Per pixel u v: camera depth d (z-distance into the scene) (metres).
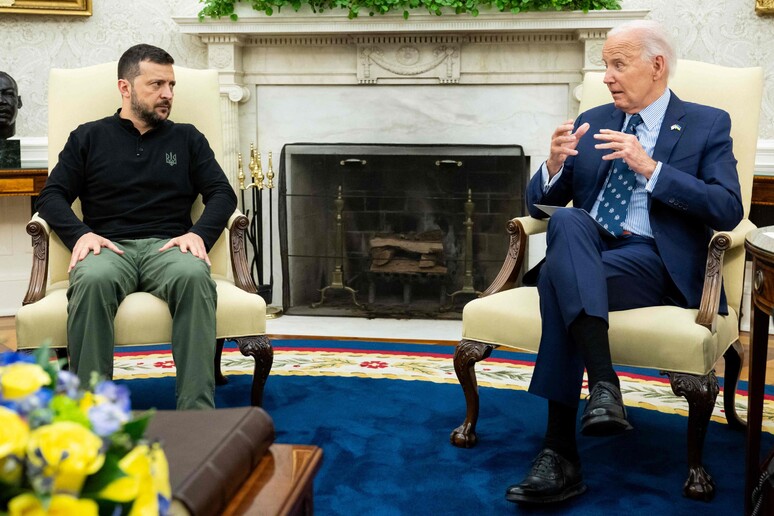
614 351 2.04
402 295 4.14
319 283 4.14
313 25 3.82
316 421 2.53
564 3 3.64
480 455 2.26
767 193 3.36
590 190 2.34
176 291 2.21
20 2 3.96
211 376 2.22
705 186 2.10
